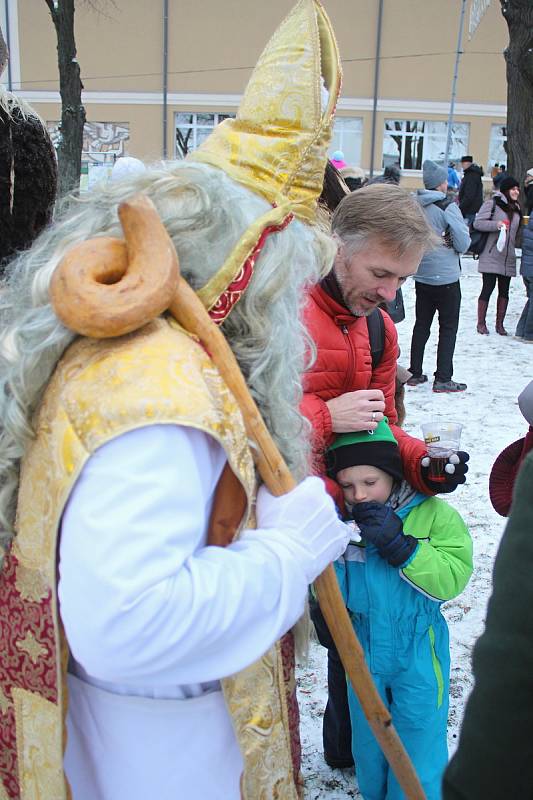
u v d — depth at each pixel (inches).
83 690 43.6
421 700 78.2
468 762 37.1
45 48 1045.2
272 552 40.5
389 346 85.1
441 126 1104.2
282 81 46.6
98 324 36.2
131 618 33.8
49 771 42.0
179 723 42.4
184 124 1087.6
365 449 77.4
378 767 81.0
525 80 603.2
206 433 37.5
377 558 78.5
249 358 43.4
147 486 34.9
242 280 42.1
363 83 1084.5
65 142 393.7
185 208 41.8
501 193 325.7
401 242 72.9
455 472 78.2
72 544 34.9
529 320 324.8
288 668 48.6
